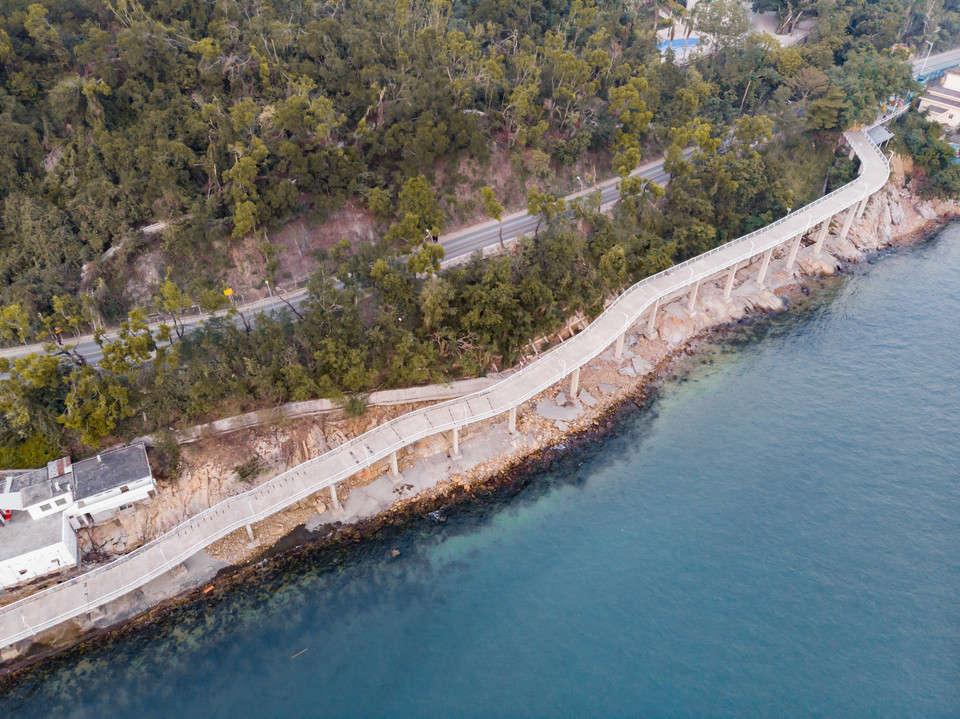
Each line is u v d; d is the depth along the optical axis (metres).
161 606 79.69
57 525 79.44
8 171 101.19
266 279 104.12
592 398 107.00
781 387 109.69
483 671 72.56
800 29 195.25
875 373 111.88
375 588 81.38
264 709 69.94
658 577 81.38
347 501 90.69
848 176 146.38
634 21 163.50
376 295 101.81
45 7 114.88
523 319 103.38
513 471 96.06
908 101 164.25
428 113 115.12
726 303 125.88
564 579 81.62
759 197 134.50
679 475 94.75
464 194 121.31
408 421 93.12
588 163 134.38
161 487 86.38
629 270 116.69
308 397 93.31
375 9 138.00
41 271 96.44
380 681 72.00
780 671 71.50
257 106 109.06
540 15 158.25
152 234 101.38
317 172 107.62
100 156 104.38
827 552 83.50
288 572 83.25
